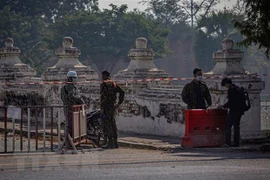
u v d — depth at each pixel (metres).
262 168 19.77
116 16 107.94
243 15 30.61
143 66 34.16
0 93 42.53
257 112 28.73
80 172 19.12
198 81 27.23
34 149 26.02
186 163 21.11
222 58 29.58
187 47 117.31
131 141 28.70
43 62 111.12
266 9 28.02
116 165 20.67
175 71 117.31
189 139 26.31
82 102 26.80
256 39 29.00
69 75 26.84
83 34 104.62
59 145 24.88
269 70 101.19
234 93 26.28
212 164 20.80
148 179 17.70
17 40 112.38
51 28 115.56
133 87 32.97
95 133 27.50
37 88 38.69
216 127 26.72
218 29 93.69
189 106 27.22
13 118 24.95
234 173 18.69
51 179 17.92
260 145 27.02
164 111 30.86
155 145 27.14
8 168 20.25
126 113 33.56
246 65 99.06
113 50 103.38
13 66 43.00
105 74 27.30
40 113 38.06
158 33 108.38
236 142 26.55
